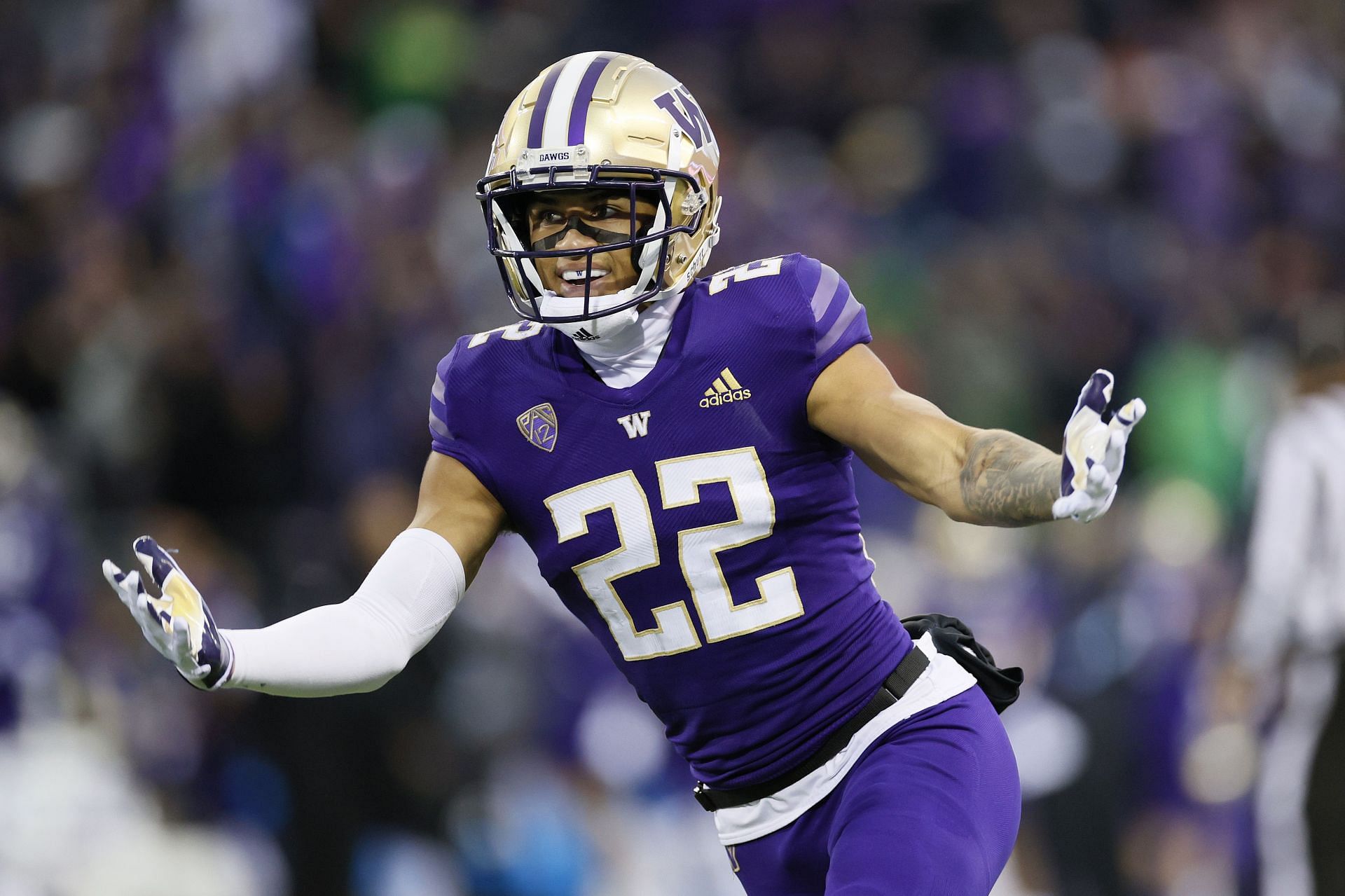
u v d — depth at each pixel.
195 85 35.50
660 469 10.21
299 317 29.89
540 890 22.09
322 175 32.16
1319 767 18.97
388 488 22.64
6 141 36.56
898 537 27.31
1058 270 33.97
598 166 10.04
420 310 30.48
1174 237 36.19
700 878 23.86
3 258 32.59
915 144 37.44
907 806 9.77
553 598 24.95
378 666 10.09
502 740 22.80
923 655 10.65
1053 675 24.19
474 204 32.97
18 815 21.36
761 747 10.51
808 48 38.72
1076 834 23.50
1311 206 38.88
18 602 23.81
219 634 9.25
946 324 32.06
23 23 38.41
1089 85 38.50
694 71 38.94
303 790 20.95
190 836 21.58
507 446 10.46
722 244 33.56
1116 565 24.78
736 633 10.27
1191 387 32.25
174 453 27.39
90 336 29.64
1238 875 20.16
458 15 37.38
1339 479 19.05
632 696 24.77
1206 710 23.41
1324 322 19.44
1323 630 19.02
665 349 10.31
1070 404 32.62
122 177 34.34
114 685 23.81
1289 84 40.75
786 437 10.22
